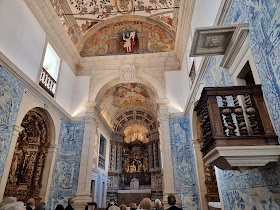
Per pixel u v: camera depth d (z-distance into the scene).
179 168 9.73
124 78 11.84
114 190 16.97
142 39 12.82
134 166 20.62
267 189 3.27
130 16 12.76
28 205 5.26
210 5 6.09
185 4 8.84
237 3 4.21
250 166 3.23
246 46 3.83
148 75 11.87
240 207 4.42
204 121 3.72
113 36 13.02
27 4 7.58
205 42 4.13
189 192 9.24
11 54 6.64
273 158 2.99
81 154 10.20
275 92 2.99
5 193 7.94
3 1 6.34
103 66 12.35
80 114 11.26
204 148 3.81
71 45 11.13
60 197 9.39
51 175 9.02
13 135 6.63
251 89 3.45
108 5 11.91
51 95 9.43
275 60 2.95
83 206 9.10
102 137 15.34
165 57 12.20
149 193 16.94
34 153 8.97
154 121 18.97
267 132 3.13
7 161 6.34
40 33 8.50
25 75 7.15
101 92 12.18
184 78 11.04
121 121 19.56
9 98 6.51
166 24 12.40
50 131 9.34
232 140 3.15
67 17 10.68
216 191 8.34
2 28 6.27
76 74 12.32
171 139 10.34
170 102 11.17
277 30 2.86
